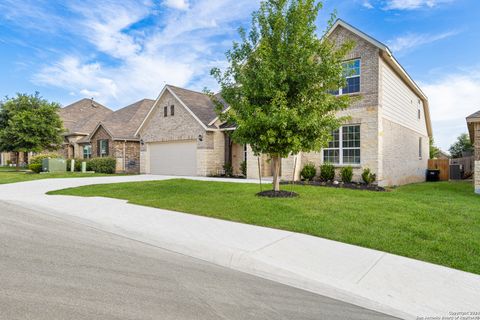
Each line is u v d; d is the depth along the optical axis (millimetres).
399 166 15531
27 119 23500
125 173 22938
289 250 4859
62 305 2994
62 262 4254
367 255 4684
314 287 3740
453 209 7551
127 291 3395
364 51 12984
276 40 8719
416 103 19078
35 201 9219
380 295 3443
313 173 13703
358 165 12992
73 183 14336
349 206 7727
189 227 6203
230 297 3375
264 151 8797
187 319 2822
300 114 8406
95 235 5855
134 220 6785
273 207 7707
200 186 12195
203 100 21422
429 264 4363
